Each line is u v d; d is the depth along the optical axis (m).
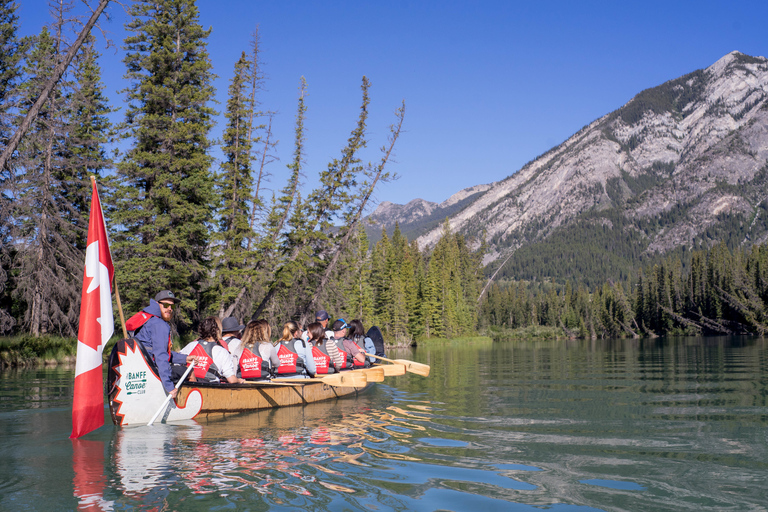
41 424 6.59
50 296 23.23
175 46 25.95
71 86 18.23
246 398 7.69
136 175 24.52
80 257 24.98
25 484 4.11
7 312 24.52
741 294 75.75
